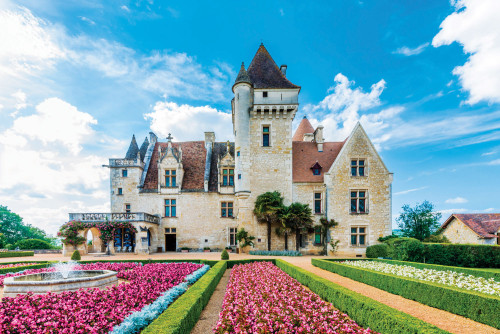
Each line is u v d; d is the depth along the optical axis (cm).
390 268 1323
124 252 2595
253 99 2702
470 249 1705
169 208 2822
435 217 2502
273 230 2527
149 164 3038
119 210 2802
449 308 792
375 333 532
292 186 2603
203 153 3172
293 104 2636
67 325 566
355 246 2419
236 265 1634
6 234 4762
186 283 1005
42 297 764
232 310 665
